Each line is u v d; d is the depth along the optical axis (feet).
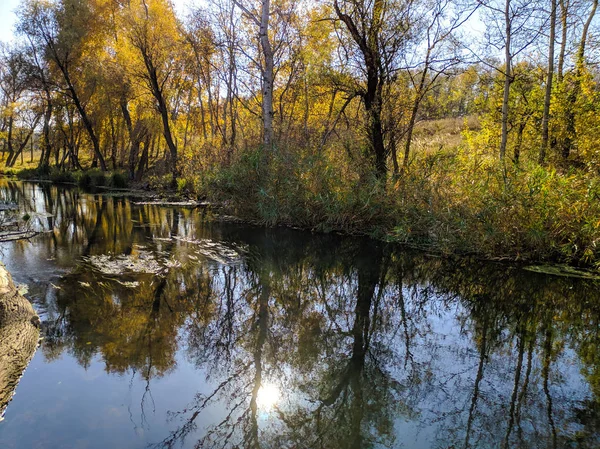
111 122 89.10
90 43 78.64
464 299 20.76
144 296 18.99
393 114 36.60
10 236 30.35
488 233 26.25
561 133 40.11
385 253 29.14
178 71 64.49
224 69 60.44
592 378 12.93
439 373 13.43
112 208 48.93
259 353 14.66
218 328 16.44
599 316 18.35
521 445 9.74
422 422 10.82
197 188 54.65
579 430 10.32
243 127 65.57
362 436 10.21
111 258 24.84
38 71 86.22
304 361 14.25
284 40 53.93
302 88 54.80
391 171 35.96
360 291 22.06
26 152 175.01
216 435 9.93
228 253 27.86
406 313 19.04
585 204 24.11
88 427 9.73
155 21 60.49
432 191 30.22
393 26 34.22
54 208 47.65
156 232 34.14
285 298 20.66
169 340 14.76
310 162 35.22
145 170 89.45
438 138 38.45
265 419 10.85
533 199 25.64
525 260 26.37
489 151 40.93
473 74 39.42
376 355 14.76
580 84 39.75
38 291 18.53
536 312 18.83
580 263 25.26
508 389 12.36
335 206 34.01
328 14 40.75
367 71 35.86
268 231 35.42
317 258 27.81
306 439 10.03
